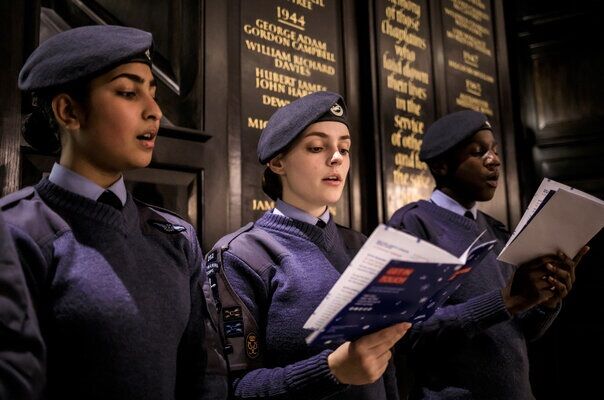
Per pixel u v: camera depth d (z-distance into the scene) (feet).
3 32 4.58
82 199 3.02
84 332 2.69
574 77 11.00
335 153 4.17
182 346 3.33
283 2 7.06
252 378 3.55
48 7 5.12
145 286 3.00
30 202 2.95
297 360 3.75
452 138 5.96
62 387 2.67
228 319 3.74
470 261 3.21
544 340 10.59
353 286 2.64
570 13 10.91
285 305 3.85
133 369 2.77
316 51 7.38
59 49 3.01
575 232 4.35
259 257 4.03
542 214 4.19
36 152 4.68
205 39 6.13
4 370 2.32
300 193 4.25
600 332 10.21
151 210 3.55
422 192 8.50
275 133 4.23
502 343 5.14
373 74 8.03
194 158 5.83
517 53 11.39
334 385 3.25
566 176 10.93
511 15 11.41
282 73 6.89
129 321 2.82
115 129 3.05
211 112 6.08
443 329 4.83
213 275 3.94
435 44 9.25
